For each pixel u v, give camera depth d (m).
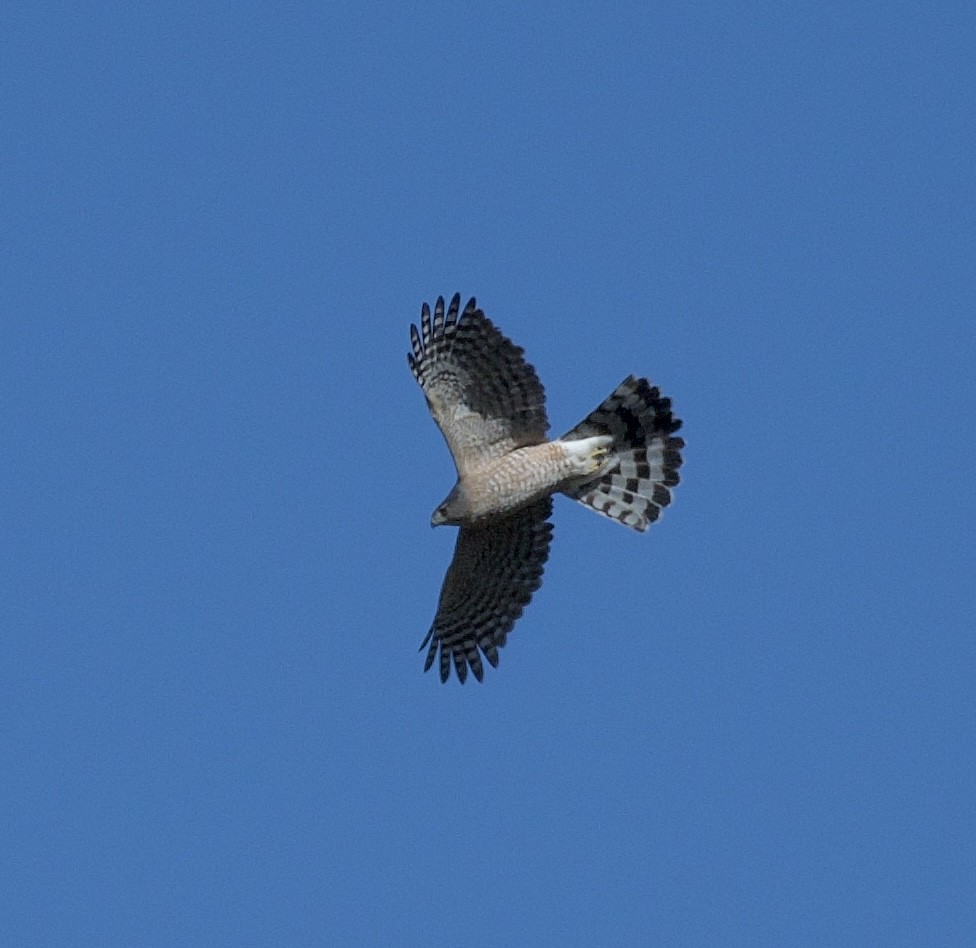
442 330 18.92
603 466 19.64
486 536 19.88
